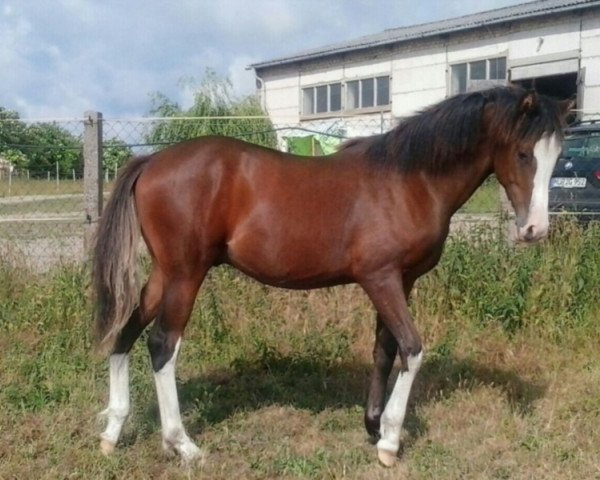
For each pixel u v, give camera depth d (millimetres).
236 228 4016
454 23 23516
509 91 4055
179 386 5102
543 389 5195
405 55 23312
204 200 3941
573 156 9320
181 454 4039
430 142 3965
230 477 3869
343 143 4270
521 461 4113
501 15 21562
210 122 14734
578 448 4262
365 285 4027
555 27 19750
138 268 4020
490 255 6410
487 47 21297
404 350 3967
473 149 4043
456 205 4133
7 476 3768
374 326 6066
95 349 4055
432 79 22703
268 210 3979
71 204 8266
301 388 5285
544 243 6523
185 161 3971
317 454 4148
